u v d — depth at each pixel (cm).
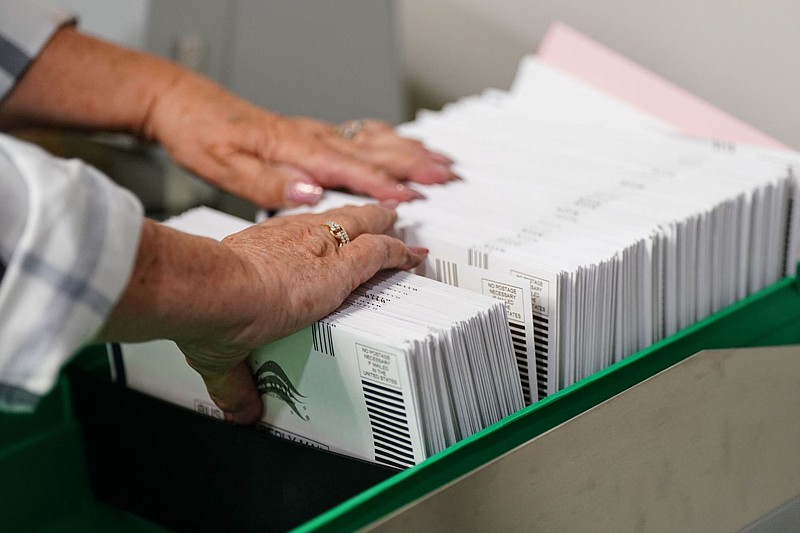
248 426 67
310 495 62
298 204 81
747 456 68
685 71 103
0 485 75
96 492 79
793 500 73
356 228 65
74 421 78
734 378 66
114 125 90
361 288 64
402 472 51
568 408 58
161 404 69
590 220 71
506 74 123
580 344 65
